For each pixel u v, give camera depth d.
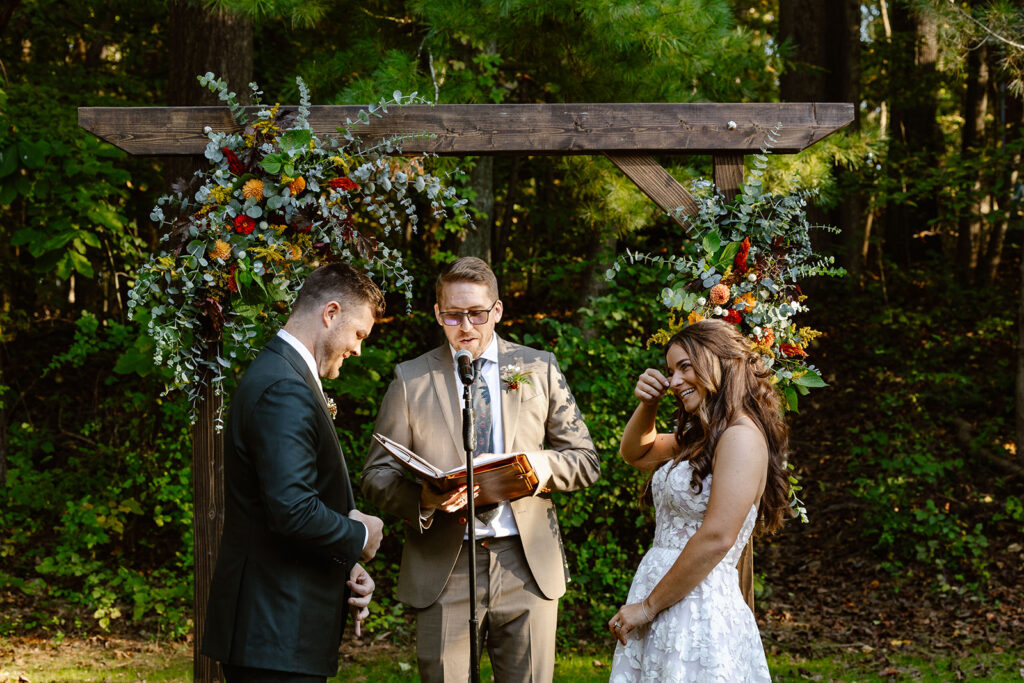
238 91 6.63
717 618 2.49
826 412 9.20
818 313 11.27
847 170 9.63
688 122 3.49
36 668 4.71
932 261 12.22
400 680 4.74
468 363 2.67
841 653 5.12
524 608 3.05
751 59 7.07
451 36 6.03
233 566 2.39
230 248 3.28
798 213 3.45
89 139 6.08
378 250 3.44
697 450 2.57
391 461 3.10
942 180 9.37
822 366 10.09
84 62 9.96
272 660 2.33
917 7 6.30
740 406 2.54
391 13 6.95
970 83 11.86
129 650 5.10
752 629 2.57
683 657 2.47
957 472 7.21
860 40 11.39
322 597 2.42
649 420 2.97
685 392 2.63
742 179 3.56
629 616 2.57
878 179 9.87
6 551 6.11
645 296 6.39
